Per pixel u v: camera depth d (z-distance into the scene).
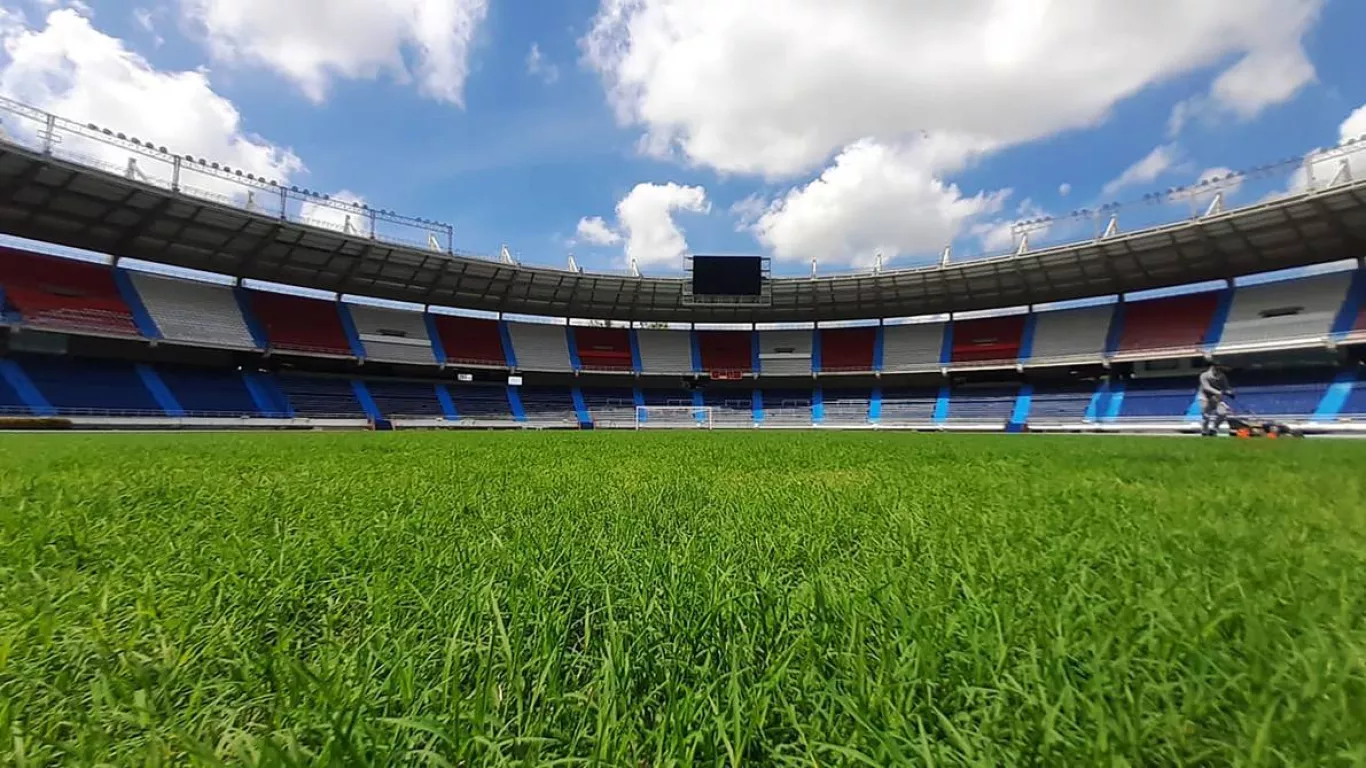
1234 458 7.23
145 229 29.11
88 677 1.13
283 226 31.23
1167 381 33.69
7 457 7.35
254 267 34.19
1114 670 1.00
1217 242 29.92
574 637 1.29
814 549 2.06
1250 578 1.60
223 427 29.36
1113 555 1.98
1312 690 0.91
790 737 0.89
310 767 0.74
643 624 1.25
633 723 0.87
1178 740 0.83
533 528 2.44
